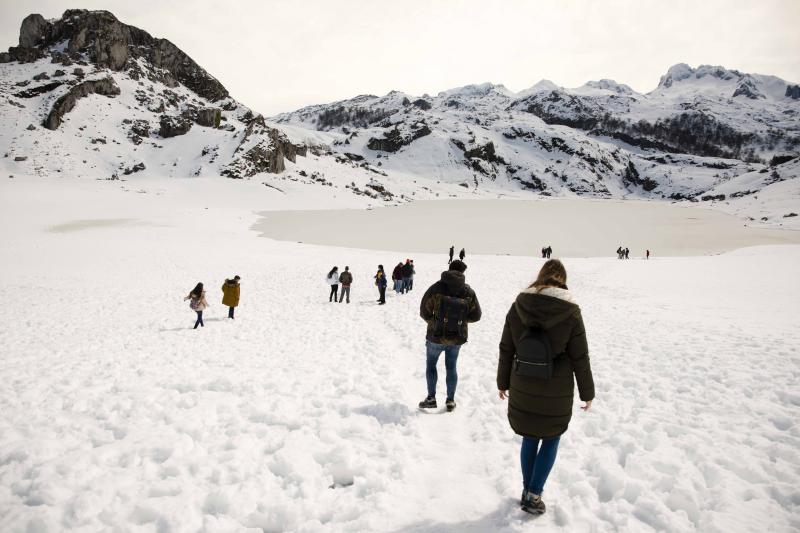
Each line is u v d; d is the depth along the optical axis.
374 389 6.61
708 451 4.22
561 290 3.19
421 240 60.94
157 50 185.25
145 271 27.67
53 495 3.50
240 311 16.84
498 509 3.46
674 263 31.34
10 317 15.23
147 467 4.04
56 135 123.69
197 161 129.12
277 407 5.71
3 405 5.95
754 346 8.12
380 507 3.47
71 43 163.75
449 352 5.66
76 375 7.70
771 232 83.44
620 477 3.74
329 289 22.64
